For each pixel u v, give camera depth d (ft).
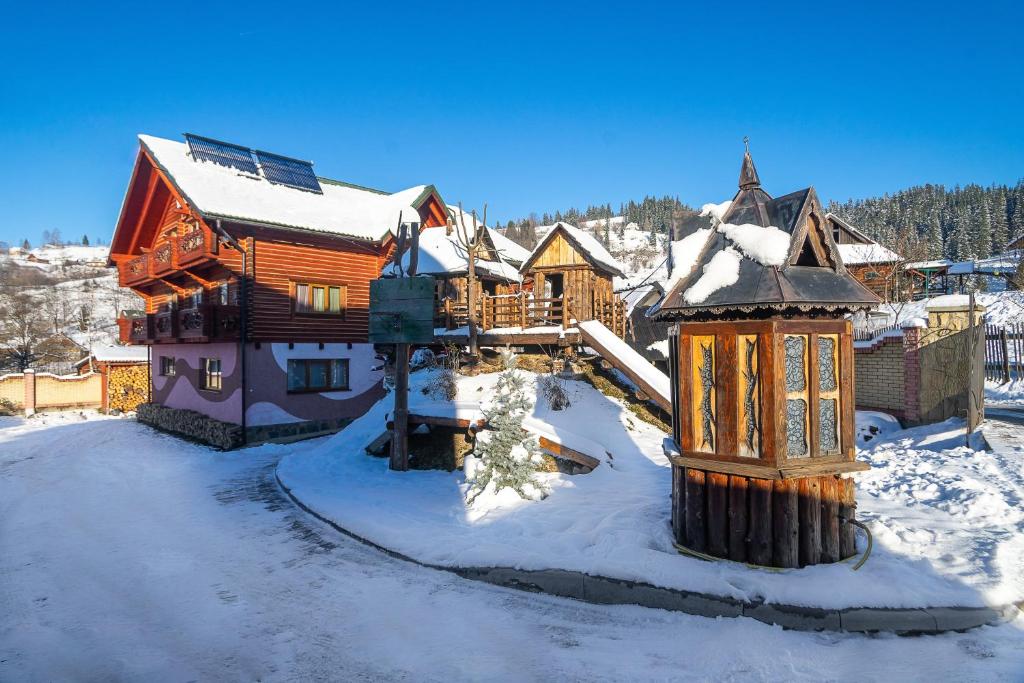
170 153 64.28
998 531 19.70
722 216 20.74
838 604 15.89
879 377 45.65
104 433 66.69
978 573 16.99
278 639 17.65
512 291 69.87
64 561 25.21
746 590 16.90
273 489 37.76
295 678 15.48
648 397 41.83
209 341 60.03
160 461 49.62
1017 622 15.66
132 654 17.11
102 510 33.81
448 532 24.90
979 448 30.94
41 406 93.76
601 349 45.44
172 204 70.23
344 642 17.31
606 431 39.68
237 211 57.00
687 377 19.57
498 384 35.42
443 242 65.51
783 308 17.38
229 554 25.40
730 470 18.15
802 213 18.40
